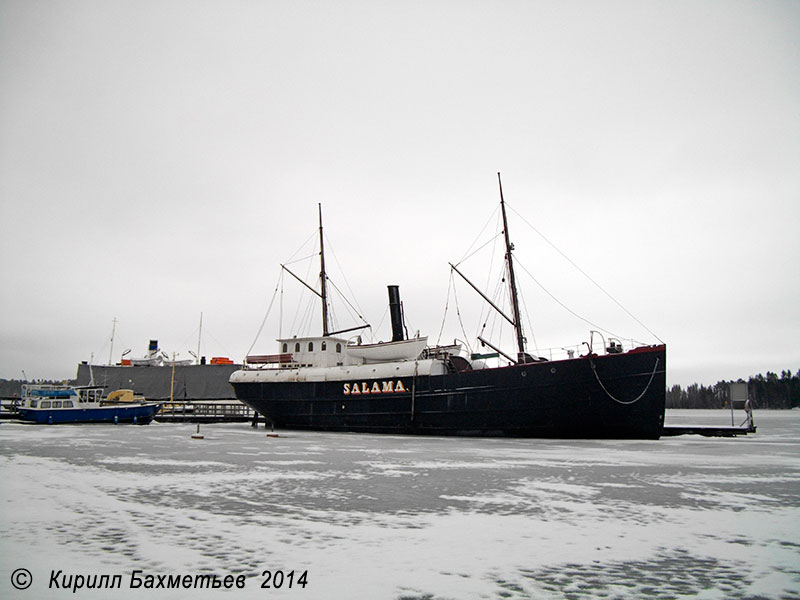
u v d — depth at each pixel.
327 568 8.97
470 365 43.41
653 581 8.47
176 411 75.06
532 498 15.18
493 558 9.57
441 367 41.84
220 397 82.44
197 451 28.06
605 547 10.28
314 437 39.75
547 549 10.12
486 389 38.25
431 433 40.50
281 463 23.00
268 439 37.56
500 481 18.23
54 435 39.31
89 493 15.35
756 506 14.09
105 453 26.34
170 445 31.64
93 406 56.69
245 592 7.86
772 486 17.34
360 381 44.00
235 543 10.37
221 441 35.47
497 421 37.91
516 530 11.50
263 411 49.56
